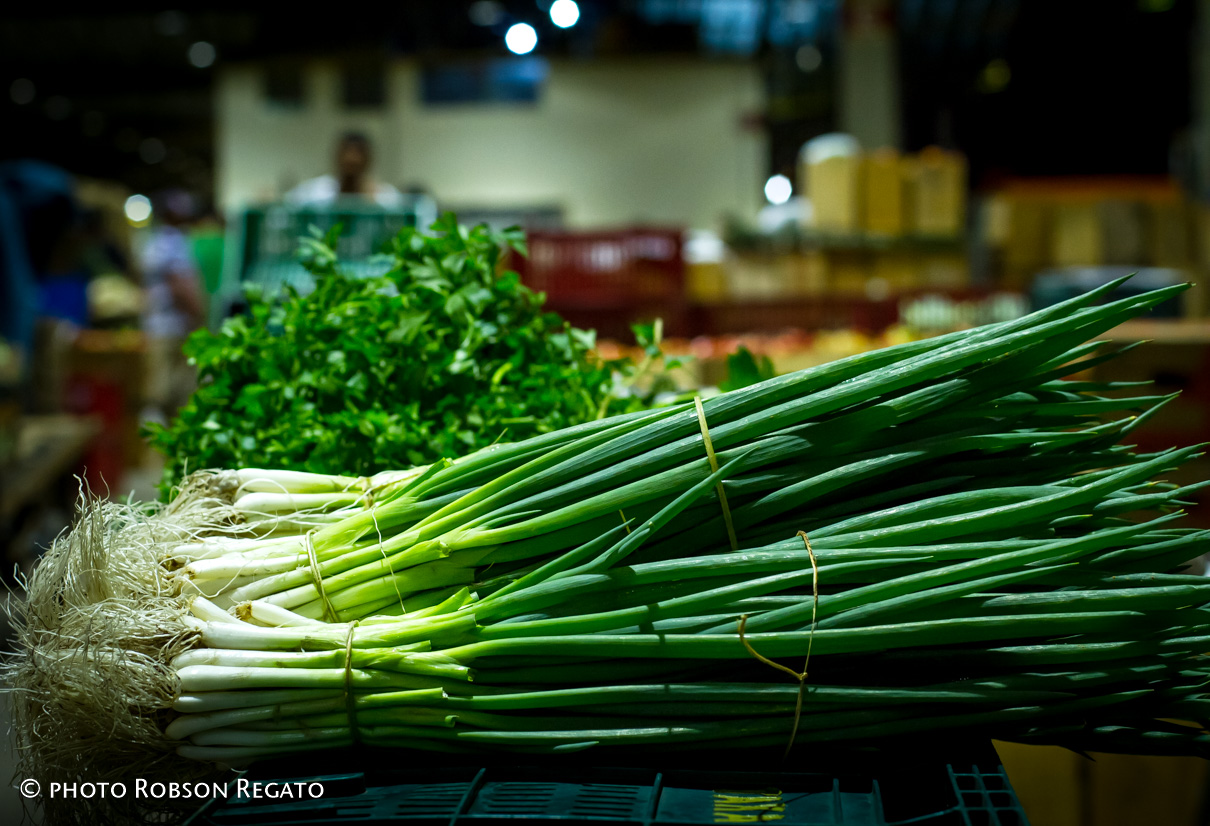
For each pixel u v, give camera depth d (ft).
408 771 2.18
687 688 2.18
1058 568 2.19
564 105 20.76
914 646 2.21
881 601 2.17
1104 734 2.24
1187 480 5.83
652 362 3.15
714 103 20.67
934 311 11.04
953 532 2.21
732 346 8.79
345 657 2.21
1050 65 20.88
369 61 19.33
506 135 20.86
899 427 2.30
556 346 3.04
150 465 13.33
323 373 2.83
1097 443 2.38
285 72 20.85
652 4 19.12
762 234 12.28
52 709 2.26
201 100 26.84
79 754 2.28
